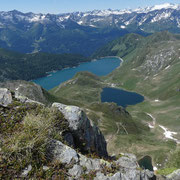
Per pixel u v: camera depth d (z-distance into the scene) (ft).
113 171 30.53
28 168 25.63
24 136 28.09
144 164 284.61
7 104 36.91
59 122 37.50
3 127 31.35
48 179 25.71
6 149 25.91
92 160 31.19
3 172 24.11
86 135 42.22
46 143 28.58
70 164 28.55
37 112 36.65
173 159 81.00
